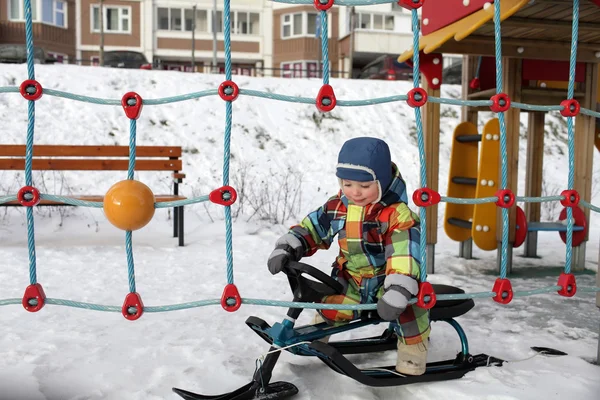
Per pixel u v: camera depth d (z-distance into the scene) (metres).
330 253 5.73
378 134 10.85
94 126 9.63
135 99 2.22
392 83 12.72
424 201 2.33
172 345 2.96
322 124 10.83
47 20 23.59
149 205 2.19
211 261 5.22
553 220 7.95
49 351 2.85
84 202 2.18
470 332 3.30
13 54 15.87
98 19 25.02
